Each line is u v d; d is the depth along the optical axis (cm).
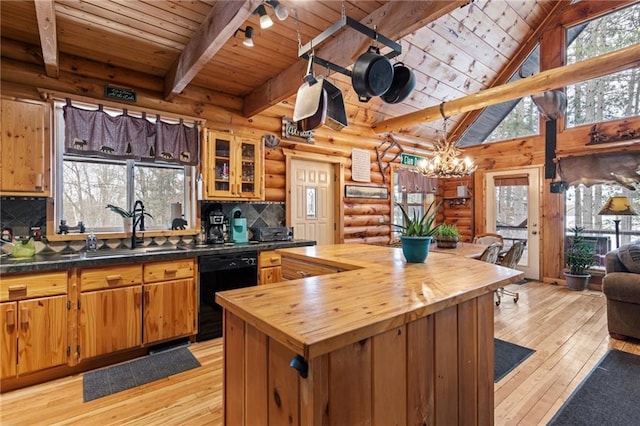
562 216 514
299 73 304
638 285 284
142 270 264
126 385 226
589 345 287
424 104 521
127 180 316
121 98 302
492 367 150
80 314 237
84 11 228
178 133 321
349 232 488
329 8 244
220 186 344
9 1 213
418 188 593
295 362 87
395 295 120
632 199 462
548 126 524
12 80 255
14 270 211
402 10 228
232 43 281
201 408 202
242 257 320
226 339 128
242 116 381
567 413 194
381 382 101
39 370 223
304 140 432
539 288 489
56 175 278
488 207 601
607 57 327
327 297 118
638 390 217
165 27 248
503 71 545
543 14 507
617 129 459
